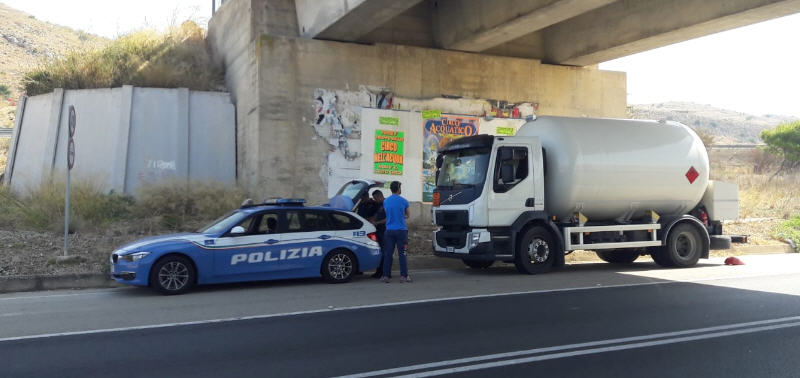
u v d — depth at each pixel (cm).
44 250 1319
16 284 1141
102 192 1770
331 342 718
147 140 1981
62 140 2003
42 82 2194
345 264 1235
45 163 1978
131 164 1947
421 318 859
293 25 1948
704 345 702
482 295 1062
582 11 1581
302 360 639
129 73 2128
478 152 1344
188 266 1100
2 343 712
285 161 1811
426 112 1995
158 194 1702
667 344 707
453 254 1349
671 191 1470
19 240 1367
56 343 712
